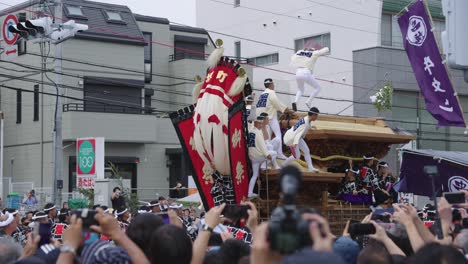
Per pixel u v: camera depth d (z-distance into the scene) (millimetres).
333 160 14055
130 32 38094
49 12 27484
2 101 39750
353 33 38406
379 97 32469
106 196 25500
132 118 37594
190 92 40344
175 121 12969
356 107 37781
